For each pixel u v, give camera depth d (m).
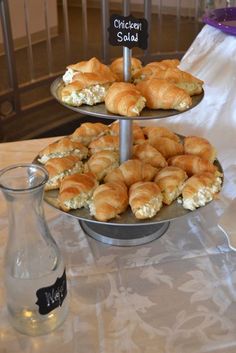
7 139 2.46
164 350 0.68
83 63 0.94
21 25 3.69
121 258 0.87
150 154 0.97
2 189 0.63
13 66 2.48
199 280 0.81
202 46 1.36
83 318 0.73
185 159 0.96
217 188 0.89
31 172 0.67
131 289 0.79
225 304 0.76
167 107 0.85
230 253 0.88
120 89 0.83
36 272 0.67
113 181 0.89
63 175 0.92
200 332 0.71
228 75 1.29
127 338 0.70
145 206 0.82
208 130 1.30
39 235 0.68
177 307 0.76
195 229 0.95
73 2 4.91
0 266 0.84
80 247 0.89
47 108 2.77
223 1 3.07
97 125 1.13
